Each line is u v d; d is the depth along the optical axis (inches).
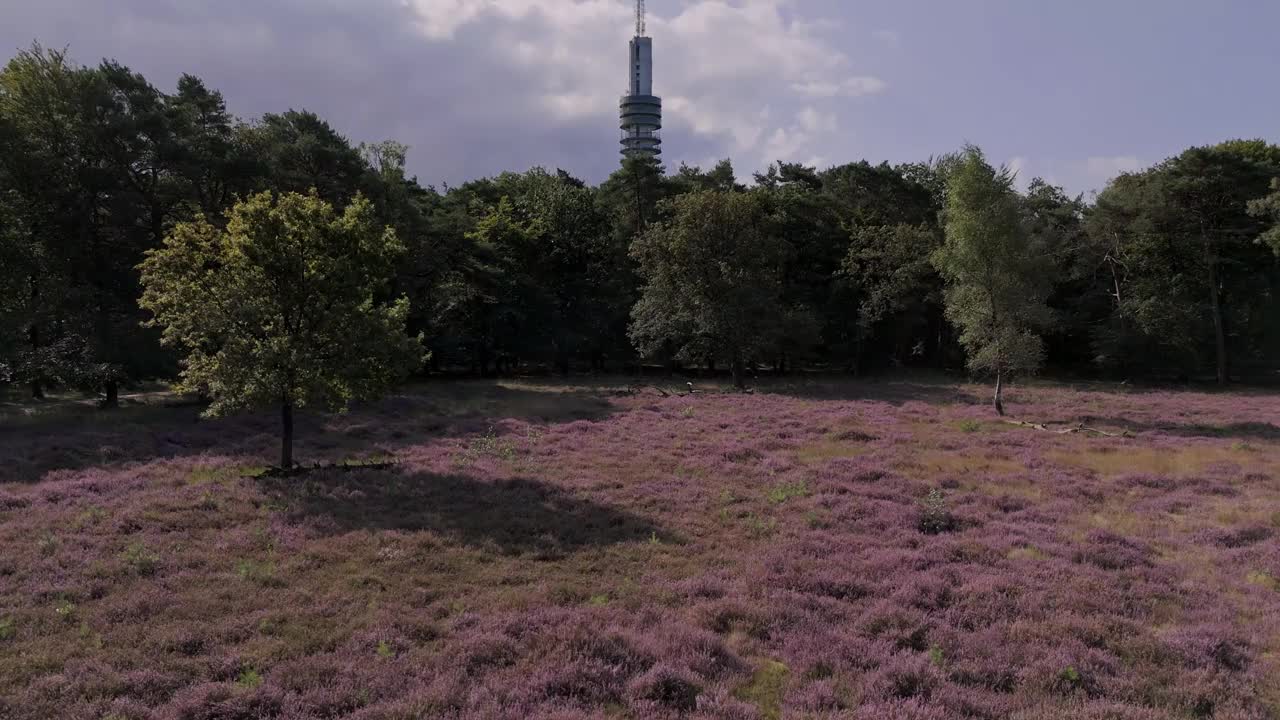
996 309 1240.8
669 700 280.1
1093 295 2094.0
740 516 577.6
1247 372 2161.7
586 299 2151.8
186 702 261.6
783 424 1085.8
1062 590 398.6
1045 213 2265.0
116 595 375.6
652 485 671.8
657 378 2015.3
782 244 1877.5
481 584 413.1
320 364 665.6
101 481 631.8
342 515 542.9
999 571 433.7
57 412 1097.4
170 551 449.1
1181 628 354.9
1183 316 1818.4
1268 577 434.3
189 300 665.6
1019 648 325.1
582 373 2209.6
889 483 689.6
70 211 1151.0
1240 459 818.2
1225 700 283.1
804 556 464.4
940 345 2346.2
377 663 303.3
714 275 1724.9
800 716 264.1
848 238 2180.1
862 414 1209.4
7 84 1208.8
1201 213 1861.5
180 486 633.0
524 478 679.7
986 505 612.1
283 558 442.9
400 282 1749.5
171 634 327.0
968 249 1236.5
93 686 276.2
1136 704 277.0
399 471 710.5
